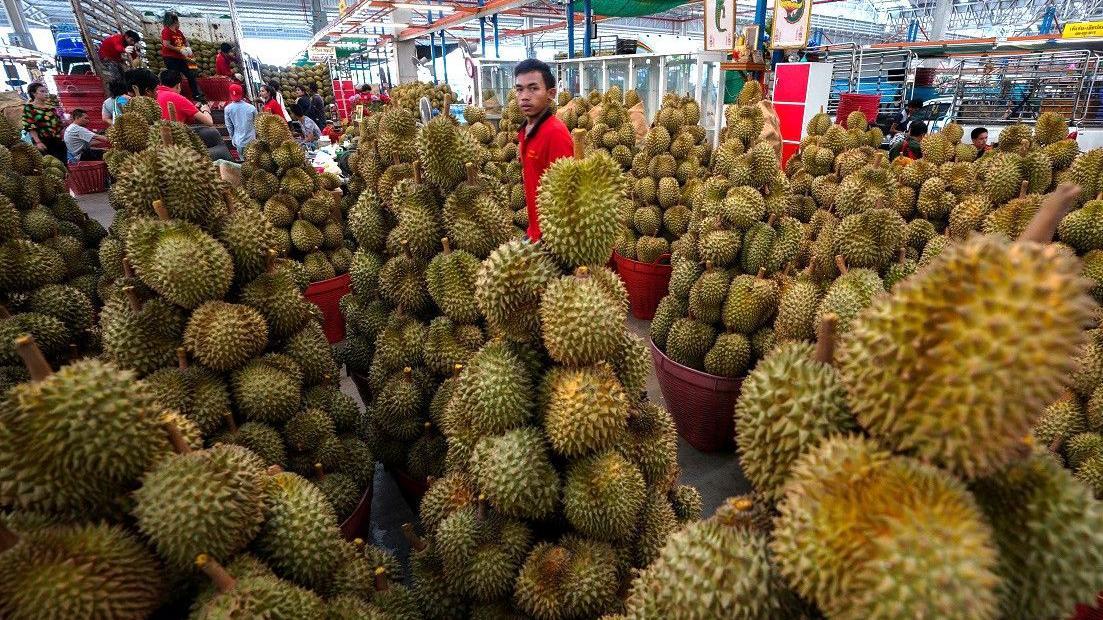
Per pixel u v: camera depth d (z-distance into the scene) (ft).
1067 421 9.06
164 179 8.66
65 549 5.18
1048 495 3.42
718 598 4.05
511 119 30.45
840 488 3.43
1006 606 3.45
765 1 33.19
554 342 6.46
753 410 4.36
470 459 7.66
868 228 11.51
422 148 11.00
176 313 8.74
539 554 7.18
